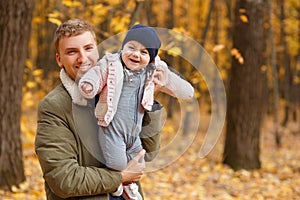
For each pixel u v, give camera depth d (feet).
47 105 7.72
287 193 23.08
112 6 25.14
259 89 28.66
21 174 20.02
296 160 33.73
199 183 24.58
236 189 23.81
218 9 58.03
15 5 19.11
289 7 54.24
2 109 19.42
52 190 7.66
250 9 27.78
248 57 28.22
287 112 59.11
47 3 33.73
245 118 28.55
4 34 19.12
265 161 32.63
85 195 7.75
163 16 55.01
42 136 7.61
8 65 19.27
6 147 19.53
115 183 7.82
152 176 25.11
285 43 56.59
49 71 40.04
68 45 7.82
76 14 25.43
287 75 59.26
